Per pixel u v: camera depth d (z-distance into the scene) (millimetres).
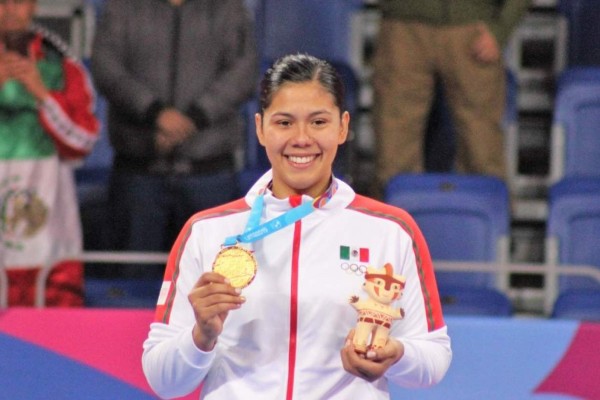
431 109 19875
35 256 16656
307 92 7691
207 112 17266
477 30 18578
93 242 19109
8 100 16703
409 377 7828
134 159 17562
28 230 16688
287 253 7930
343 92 7902
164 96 17406
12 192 16656
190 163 17438
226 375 7867
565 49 21672
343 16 21953
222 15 17500
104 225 19109
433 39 18703
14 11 16672
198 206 17562
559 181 18234
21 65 16734
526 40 21781
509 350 11562
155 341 8000
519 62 21797
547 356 11547
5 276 15922
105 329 11781
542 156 21188
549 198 17922
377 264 7930
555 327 11547
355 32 21953
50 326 11805
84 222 19109
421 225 17359
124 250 17781
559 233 17500
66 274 16625
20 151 16719
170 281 8109
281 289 7816
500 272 17328
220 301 7281
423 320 7996
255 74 17672
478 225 17312
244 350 7840
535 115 21500
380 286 7512
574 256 17453
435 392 11570
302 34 21891
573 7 21625
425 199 17344
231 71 17438
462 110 18812
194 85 17375
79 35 22016
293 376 7773
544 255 19844
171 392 8000
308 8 21875
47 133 16891
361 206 8133
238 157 20391
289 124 7754
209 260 7977
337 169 19812
